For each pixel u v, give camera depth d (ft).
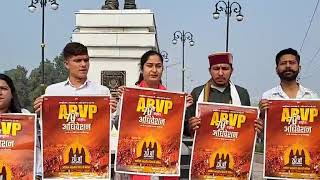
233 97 19.17
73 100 17.67
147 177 19.03
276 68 19.92
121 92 17.95
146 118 17.93
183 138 19.65
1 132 17.37
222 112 18.16
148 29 44.75
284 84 19.70
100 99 17.78
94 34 44.21
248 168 18.19
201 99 19.21
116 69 43.88
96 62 43.96
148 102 17.94
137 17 44.50
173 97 18.03
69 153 17.63
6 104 17.70
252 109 18.20
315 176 18.22
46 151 17.57
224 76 19.13
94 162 17.70
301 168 18.29
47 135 17.57
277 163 18.42
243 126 18.21
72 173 17.65
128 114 17.88
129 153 17.87
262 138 20.74
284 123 18.38
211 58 19.30
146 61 19.22
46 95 17.65
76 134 17.67
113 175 19.90
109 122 17.78
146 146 17.89
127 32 44.32
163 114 17.98
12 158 17.39
